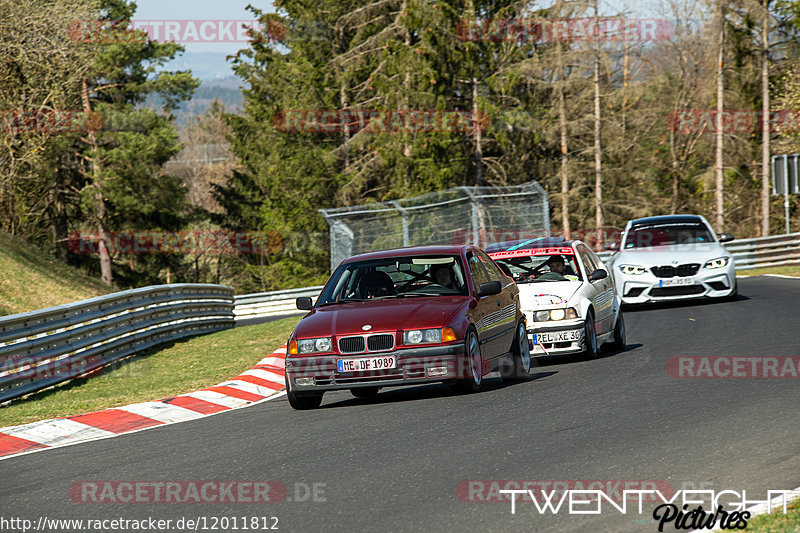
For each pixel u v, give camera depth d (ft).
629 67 351.46
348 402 75.05
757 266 222.28
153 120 332.39
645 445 49.98
